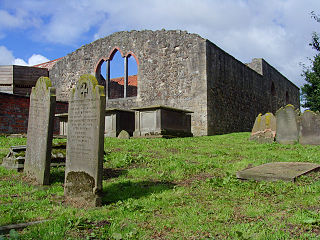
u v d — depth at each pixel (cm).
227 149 1089
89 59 2334
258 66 2666
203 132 1748
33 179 609
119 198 490
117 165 754
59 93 2448
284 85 3334
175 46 1934
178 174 677
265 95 2703
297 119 1245
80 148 487
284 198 456
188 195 503
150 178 648
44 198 494
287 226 334
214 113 1828
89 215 397
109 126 1526
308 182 545
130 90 3047
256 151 1044
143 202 459
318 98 2291
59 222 362
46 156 577
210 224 357
